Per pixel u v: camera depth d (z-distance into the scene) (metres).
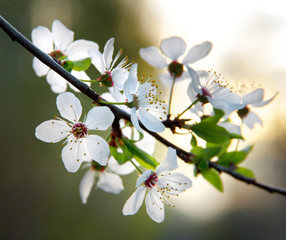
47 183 0.72
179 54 0.32
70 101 0.29
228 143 0.32
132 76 0.29
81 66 0.30
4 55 0.68
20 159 0.72
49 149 0.73
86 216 0.71
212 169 0.31
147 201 0.29
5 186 0.70
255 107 0.31
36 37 0.31
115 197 0.70
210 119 0.30
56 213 0.71
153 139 0.31
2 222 0.69
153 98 0.30
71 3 0.79
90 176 0.32
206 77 0.30
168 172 0.29
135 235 0.75
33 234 0.69
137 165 0.30
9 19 0.60
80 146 0.29
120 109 0.30
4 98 0.71
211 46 0.32
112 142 0.30
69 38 0.31
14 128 0.72
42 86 0.74
